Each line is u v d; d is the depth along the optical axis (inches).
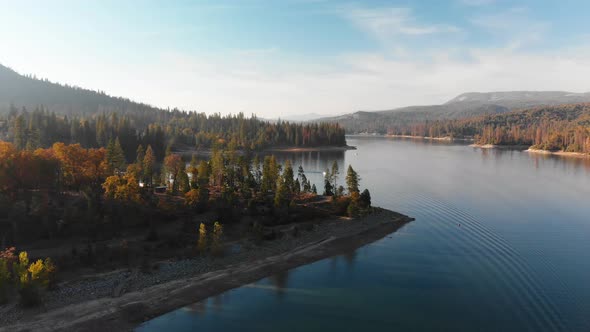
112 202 3666.3
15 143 7032.5
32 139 7052.2
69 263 2677.2
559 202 4906.5
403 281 2637.8
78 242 3051.2
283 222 3897.6
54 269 2410.2
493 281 2610.7
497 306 2276.1
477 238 3508.9
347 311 2244.1
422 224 3976.4
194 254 3002.0
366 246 3346.5
